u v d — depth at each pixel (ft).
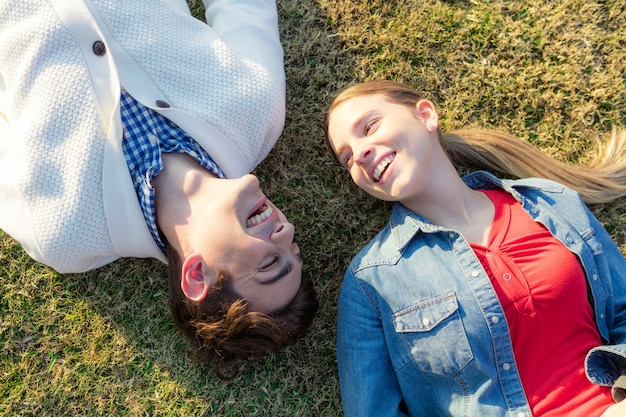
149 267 7.00
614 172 6.75
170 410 6.82
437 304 5.76
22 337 6.94
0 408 6.78
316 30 7.30
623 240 6.86
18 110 5.75
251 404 6.82
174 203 5.62
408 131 5.89
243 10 6.41
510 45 7.23
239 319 5.29
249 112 5.89
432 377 5.94
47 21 5.59
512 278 5.64
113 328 6.95
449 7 7.34
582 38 7.18
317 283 6.99
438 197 6.05
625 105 7.06
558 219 5.95
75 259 5.82
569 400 5.52
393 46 7.26
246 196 5.33
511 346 5.65
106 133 5.52
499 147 6.79
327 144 6.68
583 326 5.76
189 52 5.86
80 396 6.86
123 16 5.71
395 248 6.08
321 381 6.85
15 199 5.69
